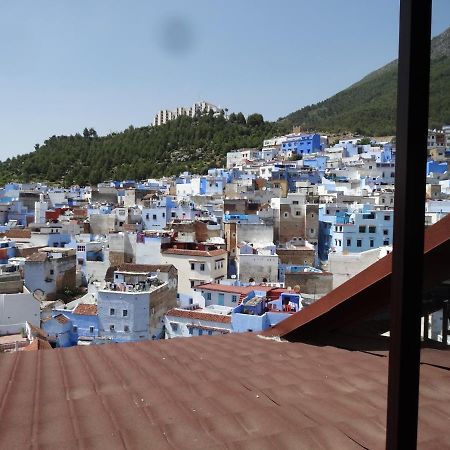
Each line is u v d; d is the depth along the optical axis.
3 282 47.72
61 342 44.81
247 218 79.44
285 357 8.68
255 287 48.44
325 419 5.76
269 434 5.38
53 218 95.81
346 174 116.94
